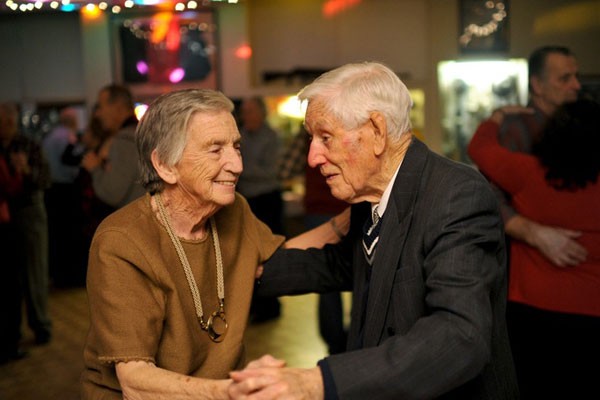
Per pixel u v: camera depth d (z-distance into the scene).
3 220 4.36
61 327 5.29
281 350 4.44
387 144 1.61
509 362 1.66
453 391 1.60
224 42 8.50
